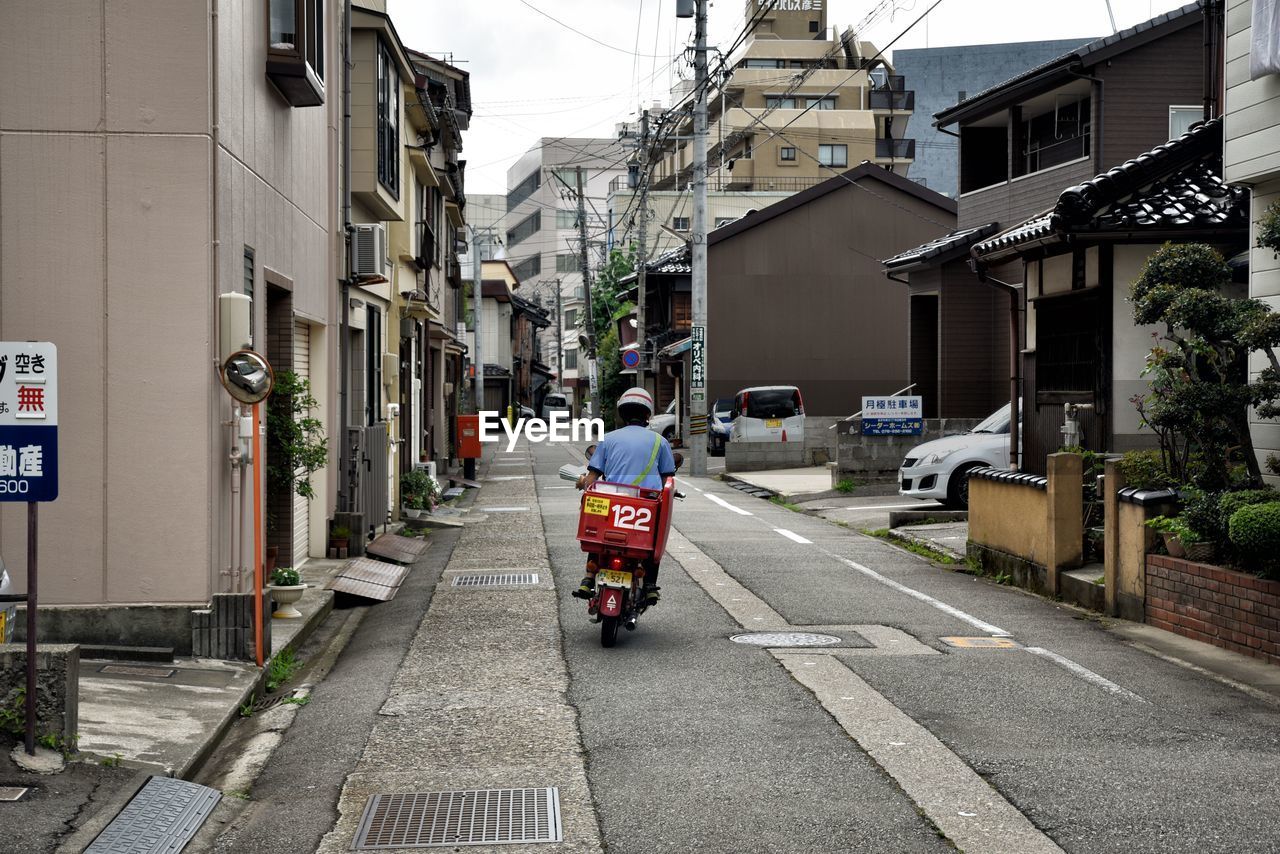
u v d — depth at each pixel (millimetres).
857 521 18797
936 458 18578
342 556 13227
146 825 4992
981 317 26188
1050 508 11180
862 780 5605
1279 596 8078
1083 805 5227
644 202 38031
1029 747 6145
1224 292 13531
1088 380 14844
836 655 8508
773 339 37031
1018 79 22234
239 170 8945
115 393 8016
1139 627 9688
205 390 8055
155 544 8070
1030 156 23531
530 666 8266
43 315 7961
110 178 7988
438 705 7219
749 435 30344
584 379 87625
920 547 15148
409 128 21453
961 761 5898
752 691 7402
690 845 4809
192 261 8039
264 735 6641
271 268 10227
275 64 9883
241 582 8641
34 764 5504
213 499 8180
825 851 4727
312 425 10242
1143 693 7355
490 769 5895
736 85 55781
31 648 5586
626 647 8867
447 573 12977
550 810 5266
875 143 56062
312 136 12609
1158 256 10102
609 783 5625
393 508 17859
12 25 7910
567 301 92188
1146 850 4695
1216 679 7750
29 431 5484
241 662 8062
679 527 17344
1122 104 20953
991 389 26203
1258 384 9234
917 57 59906
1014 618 10125
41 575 8008
